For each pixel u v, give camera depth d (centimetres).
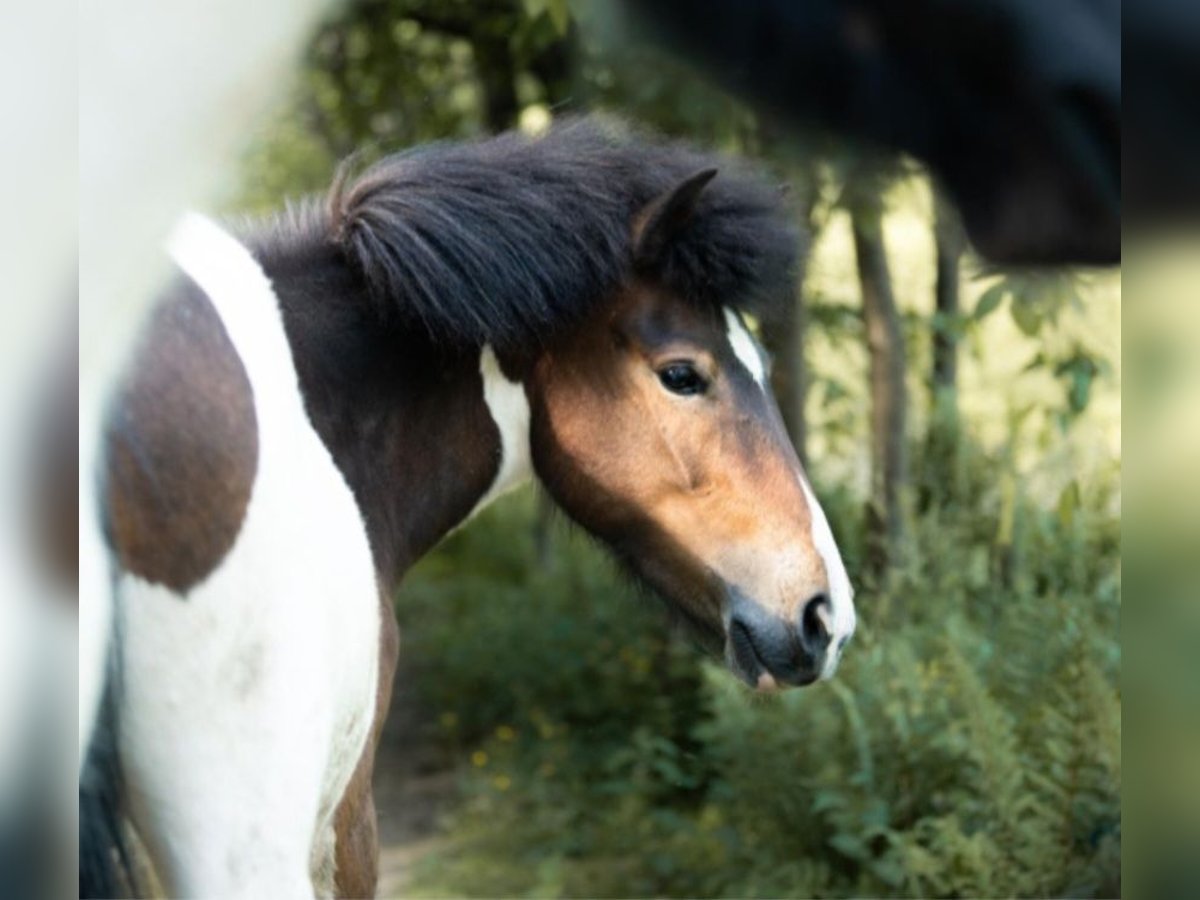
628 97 420
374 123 862
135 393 195
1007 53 142
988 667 578
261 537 209
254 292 236
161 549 196
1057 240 148
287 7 149
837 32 143
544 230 272
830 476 798
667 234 279
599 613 827
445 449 281
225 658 205
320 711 221
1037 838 500
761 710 570
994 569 663
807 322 693
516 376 284
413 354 273
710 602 284
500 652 848
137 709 199
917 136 147
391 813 723
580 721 777
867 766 538
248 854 209
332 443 251
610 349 283
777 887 549
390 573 270
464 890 616
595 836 650
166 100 154
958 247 184
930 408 762
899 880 509
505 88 799
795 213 316
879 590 637
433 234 265
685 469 282
